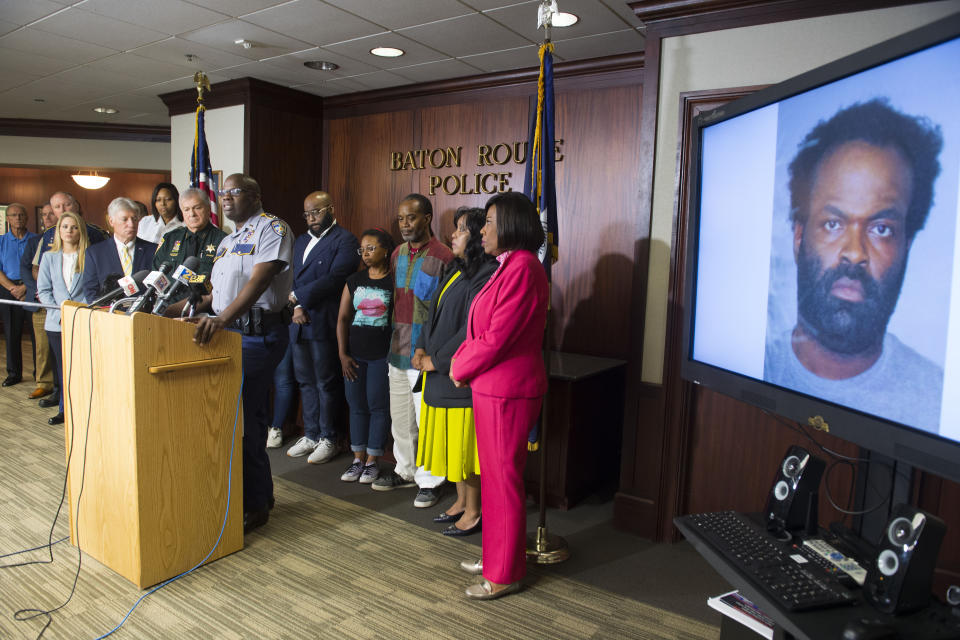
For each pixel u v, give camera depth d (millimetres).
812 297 1454
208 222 3115
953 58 1104
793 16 2479
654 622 2137
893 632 1101
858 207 1317
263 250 2561
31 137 6852
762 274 1647
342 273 3586
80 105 5855
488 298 2139
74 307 2367
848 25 2400
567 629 2068
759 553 1408
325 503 3080
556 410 3203
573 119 3871
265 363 2645
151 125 6797
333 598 2199
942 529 1181
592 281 3842
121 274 3904
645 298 2863
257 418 2689
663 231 2809
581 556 2658
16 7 3279
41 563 2352
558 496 3229
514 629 2053
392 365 3227
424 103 4496
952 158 1107
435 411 2613
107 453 2246
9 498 2947
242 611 2094
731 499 2754
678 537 2840
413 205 3064
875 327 1277
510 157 4129
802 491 1524
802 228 1487
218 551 2443
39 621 1983
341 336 3398
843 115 1361
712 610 2234
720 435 2760
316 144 5004
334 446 3752
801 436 2578
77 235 4277
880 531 1413
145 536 2176
